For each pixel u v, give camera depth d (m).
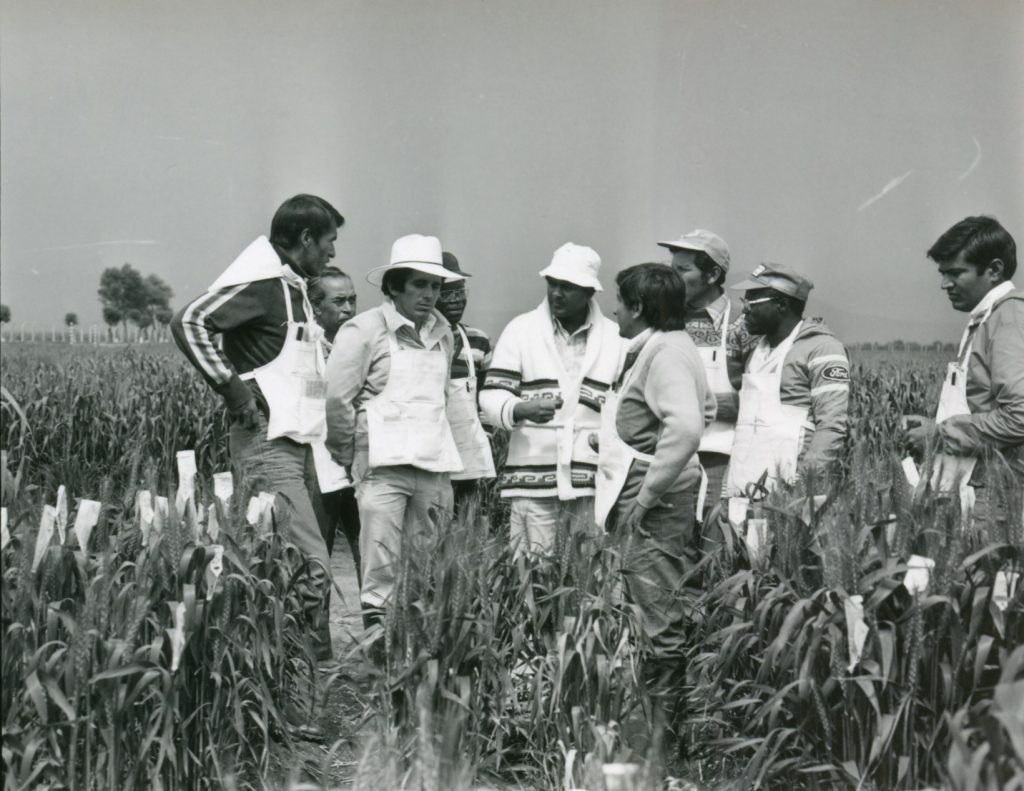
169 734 3.02
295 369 4.61
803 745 3.17
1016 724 2.45
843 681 3.02
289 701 3.88
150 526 3.43
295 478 4.63
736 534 3.83
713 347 5.11
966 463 4.05
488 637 3.41
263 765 3.39
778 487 3.87
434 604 3.31
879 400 10.23
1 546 2.86
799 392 4.76
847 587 2.98
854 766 2.94
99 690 2.96
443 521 3.74
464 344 5.46
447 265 5.34
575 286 4.70
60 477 7.91
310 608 4.31
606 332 4.83
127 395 9.44
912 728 2.93
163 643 3.15
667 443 3.91
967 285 4.25
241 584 3.42
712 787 3.49
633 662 3.57
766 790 3.22
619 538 3.72
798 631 3.21
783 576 3.30
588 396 4.73
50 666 2.88
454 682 3.29
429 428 4.61
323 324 5.91
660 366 3.99
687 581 4.23
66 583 3.25
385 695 3.32
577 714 3.32
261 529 3.74
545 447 4.76
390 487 4.61
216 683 3.23
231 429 4.67
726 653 3.49
